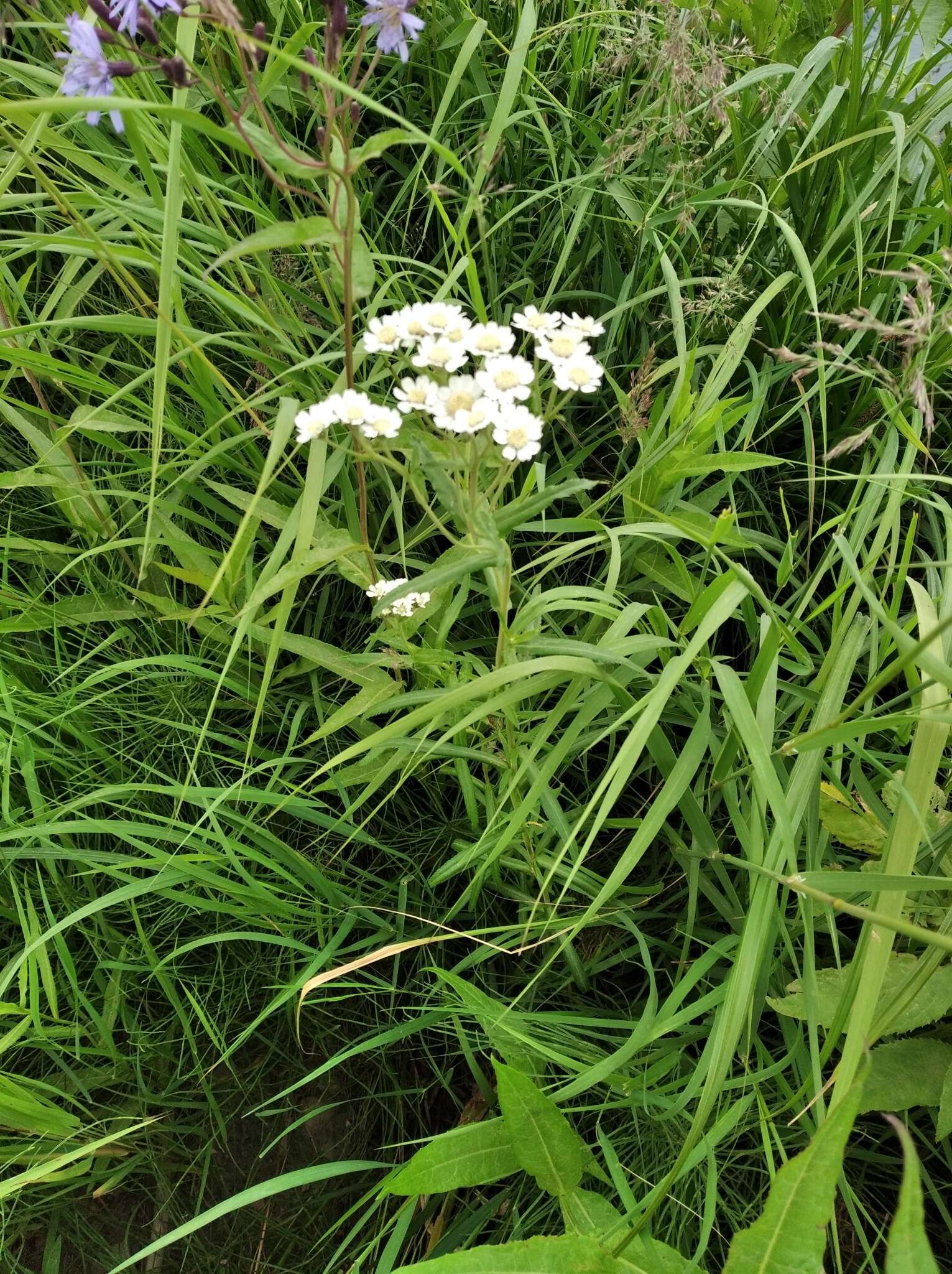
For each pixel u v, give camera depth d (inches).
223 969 16.6
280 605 13.3
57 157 18.5
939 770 16.1
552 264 21.1
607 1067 13.0
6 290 17.6
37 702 16.3
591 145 20.6
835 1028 11.9
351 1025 17.1
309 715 18.3
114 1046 15.8
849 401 19.8
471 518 11.2
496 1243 14.5
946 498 19.2
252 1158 16.9
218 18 10.1
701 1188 14.1
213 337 14.9
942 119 20.7
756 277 20.5
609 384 20.1
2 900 16.1
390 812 18.1
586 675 13.3
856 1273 14.5
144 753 17.3
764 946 13.3
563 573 19.2
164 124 16.7
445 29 20.6
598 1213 12.8
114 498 18.0
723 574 12.9
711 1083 11.4
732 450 18.4
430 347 11.5
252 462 17.7
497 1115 15.7
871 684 10.6
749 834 14.3
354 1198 16.5
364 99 9.1
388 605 10.9
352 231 10.9
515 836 15.5
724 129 19.2
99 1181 16.1
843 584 14.9
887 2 18.3
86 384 15.8
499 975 17.0
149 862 14.8
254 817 17.1
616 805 17.9
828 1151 9.3
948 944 9.0
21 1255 16.1
